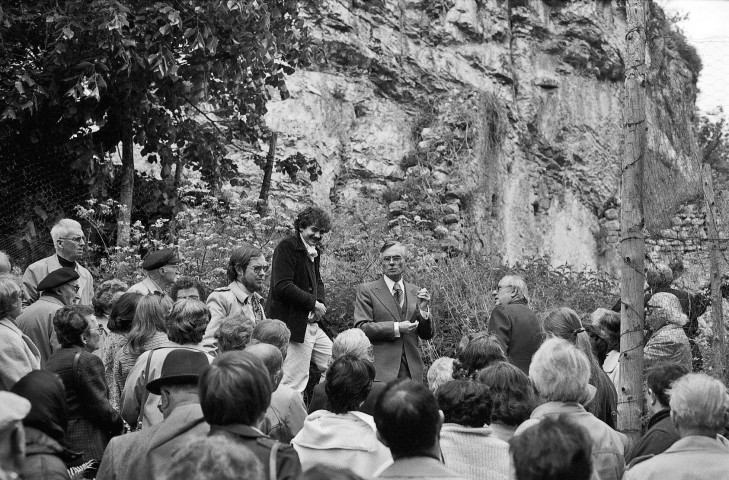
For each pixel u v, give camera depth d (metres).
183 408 3.71
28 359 5.00
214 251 10.07
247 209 10.76
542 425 2.60
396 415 3.11
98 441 4.82
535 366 4.21
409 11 18.64
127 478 3.55
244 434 3.15
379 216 13.07
